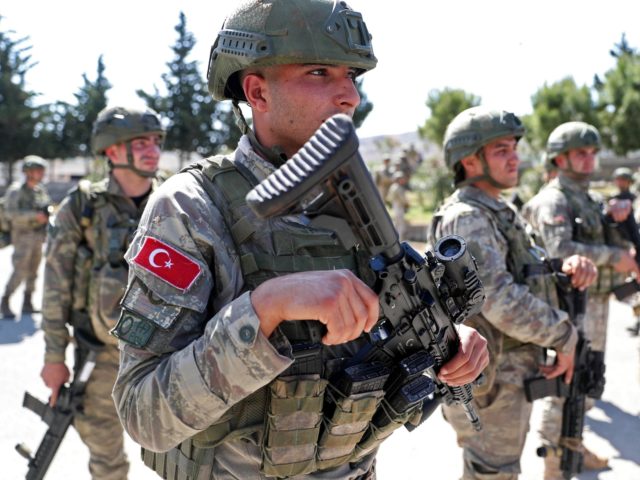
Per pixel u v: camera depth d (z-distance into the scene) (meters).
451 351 1.59
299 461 1.39
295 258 1.40
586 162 4.42
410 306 1.46
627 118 20.66
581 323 3.04
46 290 3.09
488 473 2.78
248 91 1.49
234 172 1.44
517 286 2.68
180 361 1.21
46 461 2.99
